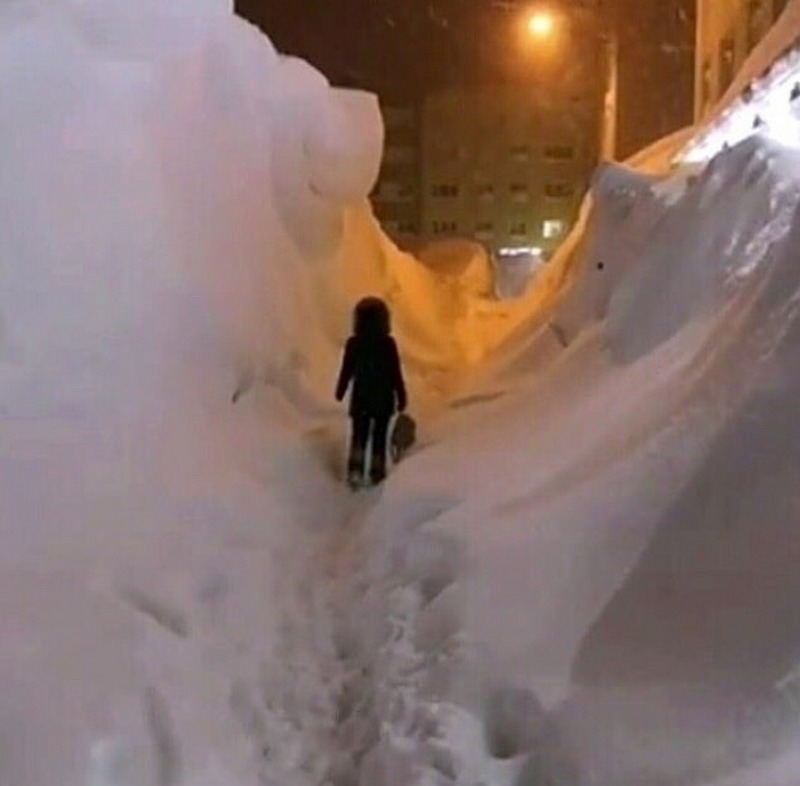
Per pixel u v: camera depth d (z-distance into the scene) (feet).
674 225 28.48
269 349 29.71
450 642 16.51
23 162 22.80
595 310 33.40
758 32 54.54
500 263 106.63
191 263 26.68
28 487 18.26
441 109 135.03
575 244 48.44
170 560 18.37
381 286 46.65
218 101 31.27
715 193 27.25
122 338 22.97
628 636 14.74
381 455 27.14
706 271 25.61
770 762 11.93
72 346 21.66
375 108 40.42
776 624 13.35
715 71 66.95
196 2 30.91
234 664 16.66
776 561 14.14
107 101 25.62
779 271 19.47
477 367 42.57
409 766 13.93
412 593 18.76
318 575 21.20
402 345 44.04
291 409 30.50
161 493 20.40
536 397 29.89
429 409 36.06
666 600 14.87
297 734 15.66
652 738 13.01
